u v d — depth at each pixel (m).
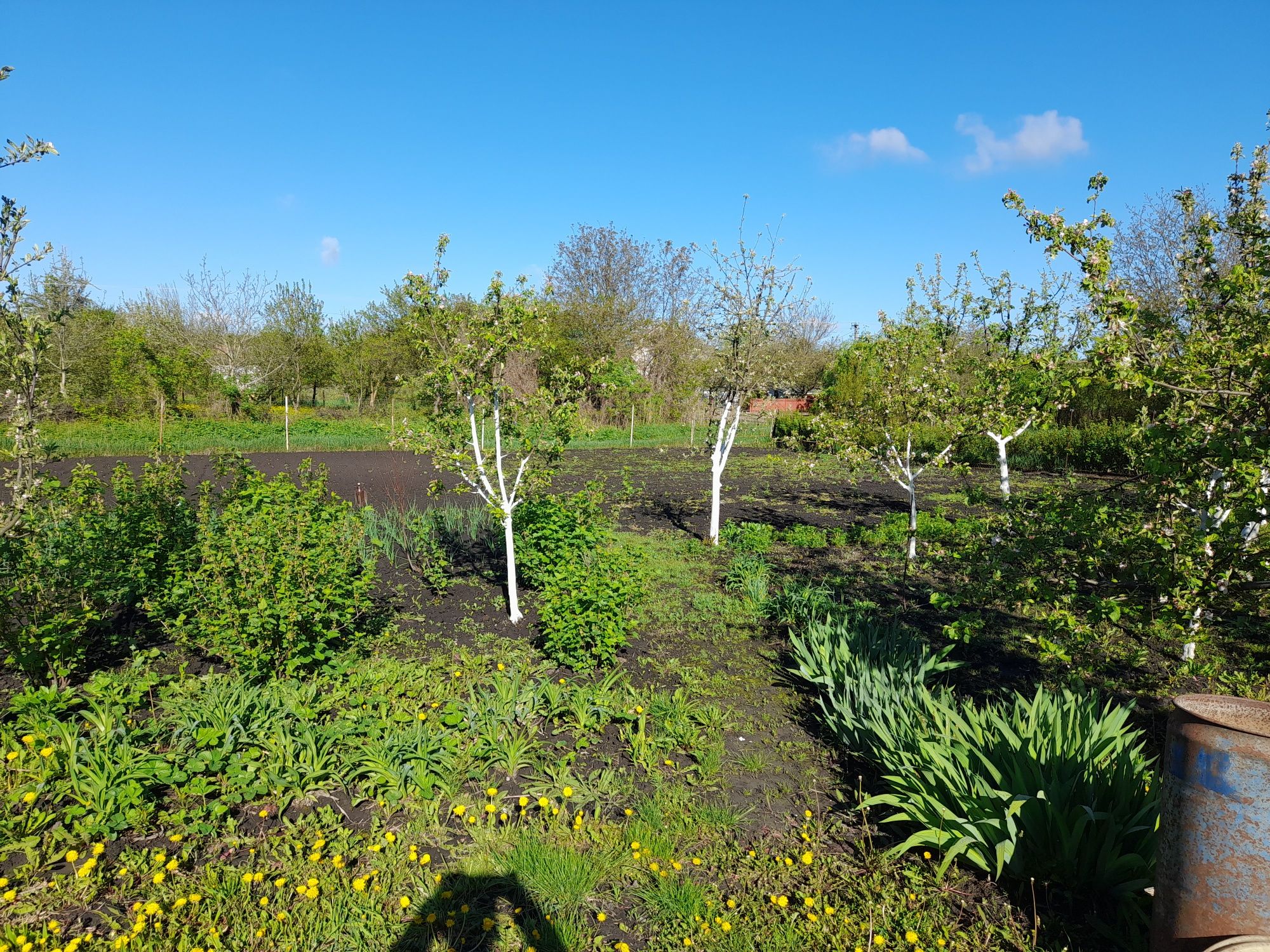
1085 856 3.47
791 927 3.32
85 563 6.14
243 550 5.62
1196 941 2.70
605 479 19.22
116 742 4.23
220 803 3.83
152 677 5.24
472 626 7.26
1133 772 3.77
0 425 5.44
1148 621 7.48
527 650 6.66
